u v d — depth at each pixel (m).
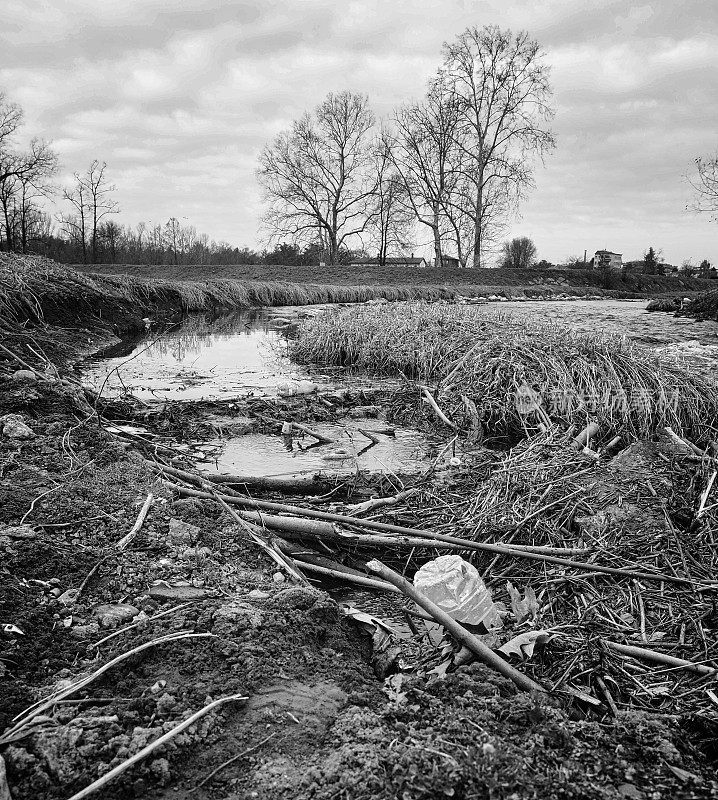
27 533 3.95
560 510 5.06
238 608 3.39
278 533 4.57
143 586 3.65
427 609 3.42
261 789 2.31
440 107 52.19
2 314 12.14
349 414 8.71
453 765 2.37
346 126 59.59
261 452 6.97
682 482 5.43
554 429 7.07
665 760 2.54
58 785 2.30
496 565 4.46
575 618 3.88
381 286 40.25
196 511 4.55
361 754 2.43
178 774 2.38
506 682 3.06
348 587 4.21
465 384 8.88
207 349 15.43
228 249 75.25
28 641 3.08
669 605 3.90
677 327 18.41
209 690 2.79
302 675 2.98
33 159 47.81
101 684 2.84
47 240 56.91
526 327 10.76
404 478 6.05
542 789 2.30
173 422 7.86
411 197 54.53
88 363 12.41
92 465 5.11
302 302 33.66
